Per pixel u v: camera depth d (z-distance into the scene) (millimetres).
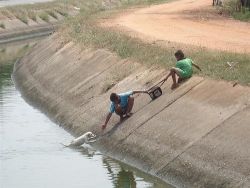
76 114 25156
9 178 19625
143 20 37562
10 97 31406
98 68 28109
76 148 22281
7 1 73312
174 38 29500
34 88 31719
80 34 35562
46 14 62781
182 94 21203
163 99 21656
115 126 22094
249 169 16453
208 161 17688
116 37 31016
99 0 74500
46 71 32969
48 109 27984
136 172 19562
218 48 25531
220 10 39344
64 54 33594
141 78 24297
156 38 29641
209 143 18234
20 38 56969
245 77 20203
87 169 20109
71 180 19250
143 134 20625
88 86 26812
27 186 18922
